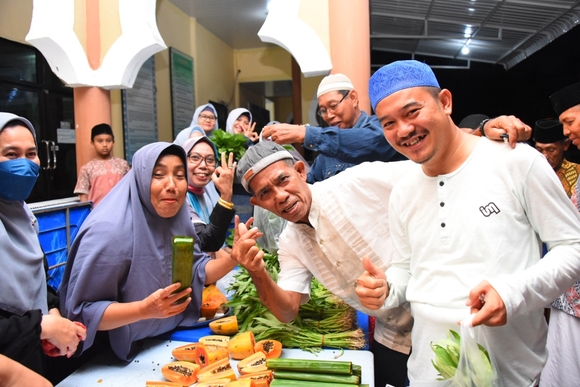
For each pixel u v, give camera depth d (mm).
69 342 1386
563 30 4586
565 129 1929
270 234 2271
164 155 1623
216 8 6234
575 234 1101
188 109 6594
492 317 1030
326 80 2486
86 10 4016
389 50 6805
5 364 1160
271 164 1504
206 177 2473
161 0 5695
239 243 1439
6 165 1415
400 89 1116
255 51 8234
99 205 1654
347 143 2266
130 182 1648
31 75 5195
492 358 1111
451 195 1186
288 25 3432
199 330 1817
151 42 3943
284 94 9648
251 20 6766
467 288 1157
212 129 3941
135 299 1626
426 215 1240
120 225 1585
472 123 2395
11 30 4816
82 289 1528
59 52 3877
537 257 1166
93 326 1497
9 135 1442
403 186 1310
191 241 1394
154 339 1774
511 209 1139
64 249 2820
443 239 1200
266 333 1653
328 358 1553
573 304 1990
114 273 1554
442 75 7324
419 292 1265
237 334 1720
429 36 5387
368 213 1619
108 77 4023
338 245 1628
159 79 5906
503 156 1147
